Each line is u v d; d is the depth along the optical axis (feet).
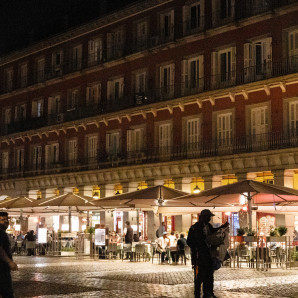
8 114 172.04
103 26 142.00
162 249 81.76
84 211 116.67
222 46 114.62
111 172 133.59
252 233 72.13
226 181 112.57
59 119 149.48
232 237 77.05
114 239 96.37
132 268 71.67
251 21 108.99
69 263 81.51
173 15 125.08
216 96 113.39
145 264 80.53
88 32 146.20
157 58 127.85
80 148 144.77
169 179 123.03
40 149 157.17
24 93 165.27
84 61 146.72
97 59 142.61
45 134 154.71
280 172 101.35
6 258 27.55
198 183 117.08
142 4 130.52
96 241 94.22
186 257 83.51
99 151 139.13
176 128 121.80
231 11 113.80
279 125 103.55
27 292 44.09
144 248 85.25
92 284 50.37
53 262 83.87
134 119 131.54
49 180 151.64
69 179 146.00
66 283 51.26
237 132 110.11
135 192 84.64
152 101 127.03
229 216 109.50
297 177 102.06
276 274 61.52
